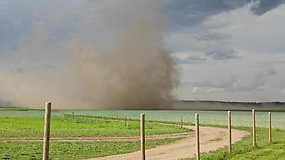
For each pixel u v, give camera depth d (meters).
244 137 38.88
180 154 23.20
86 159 20.95
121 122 77.88
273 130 51.16
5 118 92.88
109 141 34.84
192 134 45.72
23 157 21.45
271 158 18.89
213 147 28.08
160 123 76.19
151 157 21.75
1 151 24.16
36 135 39.81
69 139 36.44
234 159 18.64
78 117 107.25
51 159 20.83
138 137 40.47
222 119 108.38
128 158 21.34
